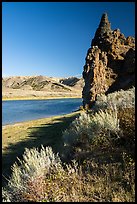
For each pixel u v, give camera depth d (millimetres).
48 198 5391
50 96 167000
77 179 6043
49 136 19484
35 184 5734
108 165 6309
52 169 6637
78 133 9242
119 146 7391
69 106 71250
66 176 6207
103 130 8398
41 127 26203
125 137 7676
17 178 6172
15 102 104062
